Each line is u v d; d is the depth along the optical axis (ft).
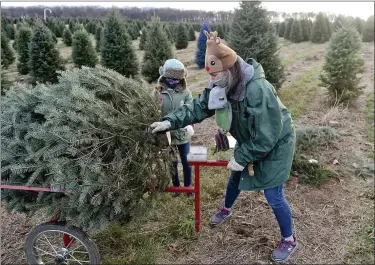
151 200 8.49
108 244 9.57
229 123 7.48
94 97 7.27
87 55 35.47
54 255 8.37
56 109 7.12
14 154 7.25
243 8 23.50
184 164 11.01
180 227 9.85
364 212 10.69
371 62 41.47
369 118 20.03
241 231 9.93
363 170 13.06
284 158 7.79
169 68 9.76
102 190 6.89
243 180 8.15
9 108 7.97
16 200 7.62
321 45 64.85
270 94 6.97
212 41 6.99
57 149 6.72
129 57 31.42
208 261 8.90
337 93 22.91
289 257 8.88
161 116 8.63
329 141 16.08
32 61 31.35
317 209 10.93
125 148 7.47
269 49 23.41
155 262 8.90
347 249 9.16
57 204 7.23
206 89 8.03
